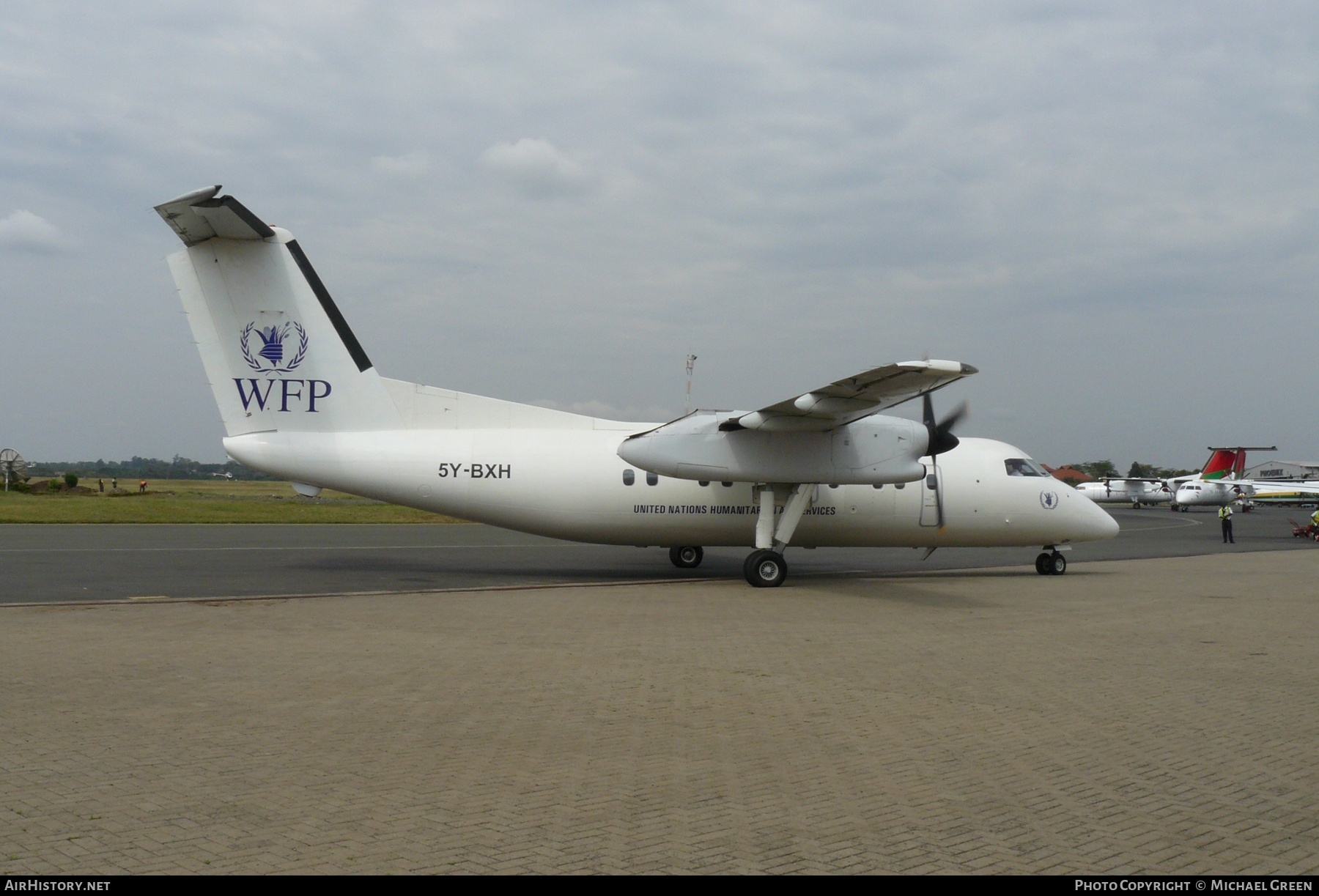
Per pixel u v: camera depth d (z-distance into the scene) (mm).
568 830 4914
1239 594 16859
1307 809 5406
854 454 17016
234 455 16484
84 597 14625
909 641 11352
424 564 21312
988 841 4852
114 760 6027
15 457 54844
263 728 6879
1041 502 19766
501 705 7742
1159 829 5055
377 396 17172
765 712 7617
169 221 15641
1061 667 9742
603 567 21156
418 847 4648
